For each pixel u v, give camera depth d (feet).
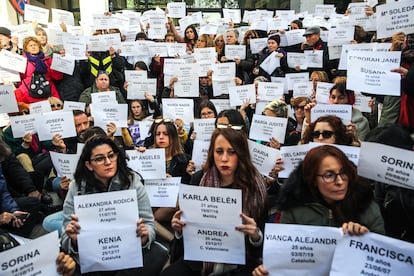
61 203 13.92
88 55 20.71
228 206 7.29
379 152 7.00
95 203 7.58
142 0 41.75
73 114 14.02
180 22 26.18
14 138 15.14
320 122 9.74
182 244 8.32
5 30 19.25
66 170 11.86
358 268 6.15
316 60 19.83
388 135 8.46
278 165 10.13
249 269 7.81
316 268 6.52
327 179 6.92
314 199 7.31
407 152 6.78
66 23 26.53
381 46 13.89
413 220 7.48
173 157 12.06
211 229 7.42
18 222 11.27
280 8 42.19
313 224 7.28
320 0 38.42
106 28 22.95
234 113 12.13
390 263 6.00
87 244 7.54
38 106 15.37
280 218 7.70
